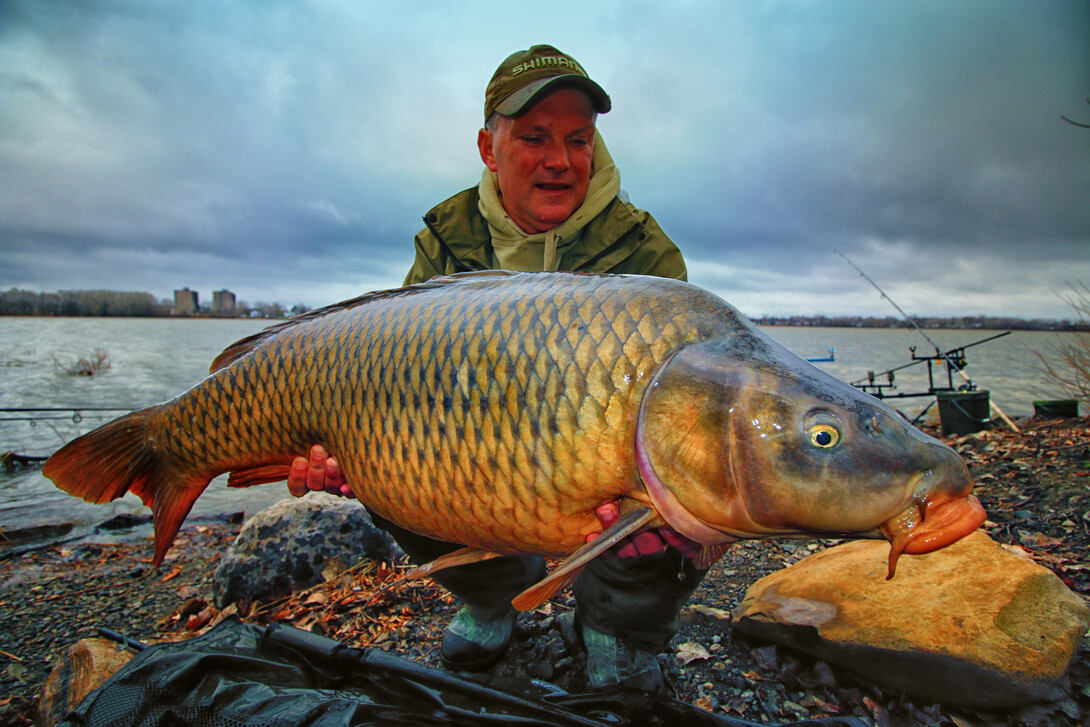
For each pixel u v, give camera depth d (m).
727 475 0.52
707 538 0.55
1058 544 1.10
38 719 0.79
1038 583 0.75
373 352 0.65
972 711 0.68
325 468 0.71
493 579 0.78
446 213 0.97
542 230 0.93
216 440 0.78
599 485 0.55
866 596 0.80
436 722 0.60
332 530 1.22
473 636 0.81
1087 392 2.62
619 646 0.75
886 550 0.90
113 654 0.81
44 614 1.21
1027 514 1.26
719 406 0.52
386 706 0.60
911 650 0.70
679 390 0.53
